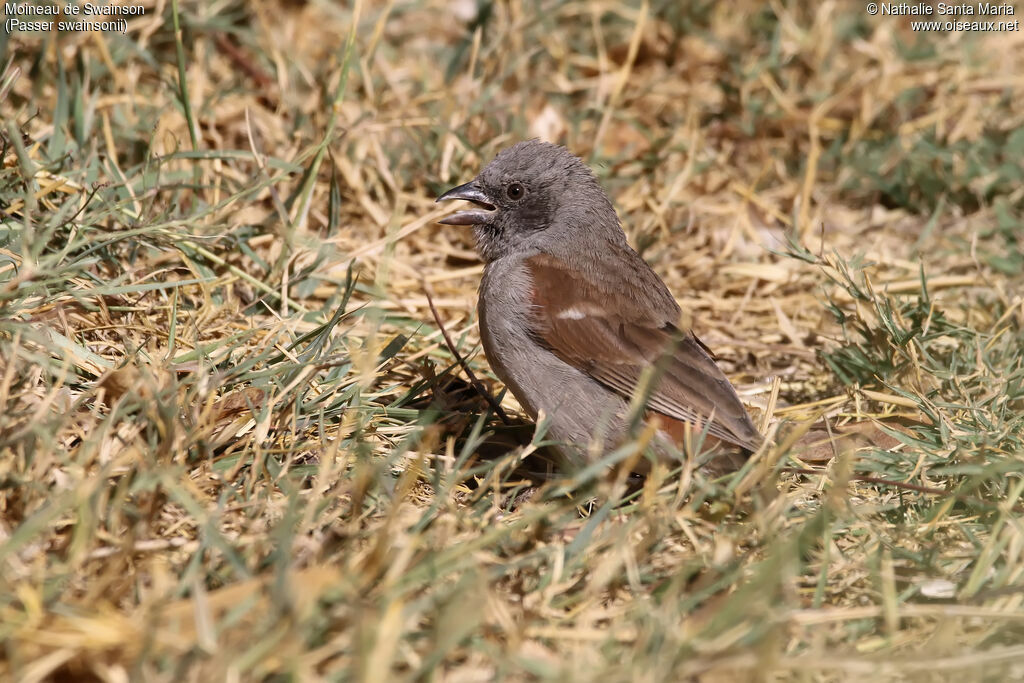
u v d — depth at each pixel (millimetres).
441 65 15930
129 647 5914
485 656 6375
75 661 5941
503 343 9992
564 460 9695
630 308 9938
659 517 7625
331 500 7809
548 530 7531
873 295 10922
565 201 10812
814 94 16094
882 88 16094
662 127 15609
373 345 7645
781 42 16969
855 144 15492
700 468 9039
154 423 7922
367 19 16500
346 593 6211
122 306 9898
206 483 8016
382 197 13375
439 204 13305
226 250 11406
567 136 14867
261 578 6449
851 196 15289
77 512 7031
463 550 6738
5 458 7477
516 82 15469
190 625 6113
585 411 9742
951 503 8039
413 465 8016
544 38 16078
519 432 10125
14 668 5707
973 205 15016
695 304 12938
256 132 13547
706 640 6227
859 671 6504
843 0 18266
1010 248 13664
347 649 6094
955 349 11016
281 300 11047
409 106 14211
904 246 14109
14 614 6059
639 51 16812
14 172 10188
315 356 9469
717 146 15781
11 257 9281
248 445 8523
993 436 9367
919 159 15148
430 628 6578
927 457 9133
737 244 13977
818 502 8641
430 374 9969
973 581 7188
